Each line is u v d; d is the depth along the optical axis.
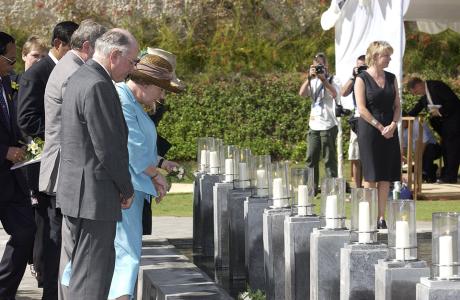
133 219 6.23
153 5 21.64
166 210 12.66
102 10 21.52
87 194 5.41
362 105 9.62
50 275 7.03
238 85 20.70
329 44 21.48
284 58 21.41
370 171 9.59
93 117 5.32
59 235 6.95
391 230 4.88
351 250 5.17
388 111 9.66
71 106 5.44
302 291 6.09
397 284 4.78
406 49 21.44
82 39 6.56
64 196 5.47
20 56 20.78
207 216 8.79
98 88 5.34
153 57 6.38
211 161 8.96
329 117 13.68
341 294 5.27
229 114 20.31
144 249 8.30
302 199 6.25
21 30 21.05
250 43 21.36
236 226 7.51
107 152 5.32
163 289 6.38
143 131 6.31
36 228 7.22
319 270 5.65
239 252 7.52
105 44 5.52
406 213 4.85
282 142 20.33
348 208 10.77
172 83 6.41
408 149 13.19
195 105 20.25
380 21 12.38
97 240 5.45
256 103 20.41
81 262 5.47
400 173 9.70
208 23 21.53
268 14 21.62
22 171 7.01
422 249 8.24
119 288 6.08
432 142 15.80
